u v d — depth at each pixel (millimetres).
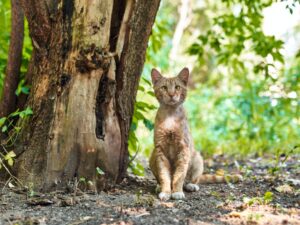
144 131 12008
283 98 12359
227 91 15359
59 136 5875
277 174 7633
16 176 6016
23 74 6938
